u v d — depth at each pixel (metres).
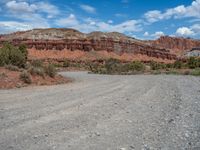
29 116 7.98
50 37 154.38
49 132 6.17
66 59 126.31
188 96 12.78
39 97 12.71
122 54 155.25
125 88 17.73
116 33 183.62
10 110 9.00
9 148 5.05
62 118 7.70
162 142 5.39
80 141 5.48
